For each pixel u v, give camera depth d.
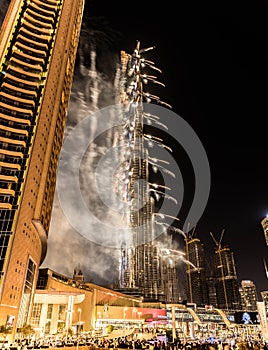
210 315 189.62
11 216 71.62
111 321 136.62
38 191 80.69
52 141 88.12
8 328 65.06
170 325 155.62
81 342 61.94
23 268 74.19
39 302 98.38
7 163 76.88
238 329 151.12
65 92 103.25
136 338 80.44
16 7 100.00
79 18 124.06
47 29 103.12
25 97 88.19
